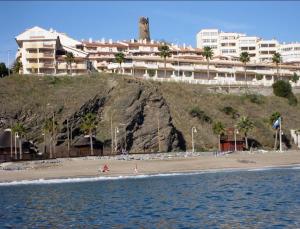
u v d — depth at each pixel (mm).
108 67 172125
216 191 57375
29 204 49812
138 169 87000
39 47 163375
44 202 51188
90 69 173750
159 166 90938
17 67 159750
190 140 130125
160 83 148500
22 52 164125
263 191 55938
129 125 121250
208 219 38656
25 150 109688
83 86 128875
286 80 181625
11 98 119562
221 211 42500
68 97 124000
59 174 80500
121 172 83688
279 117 136125
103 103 126000
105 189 62375
